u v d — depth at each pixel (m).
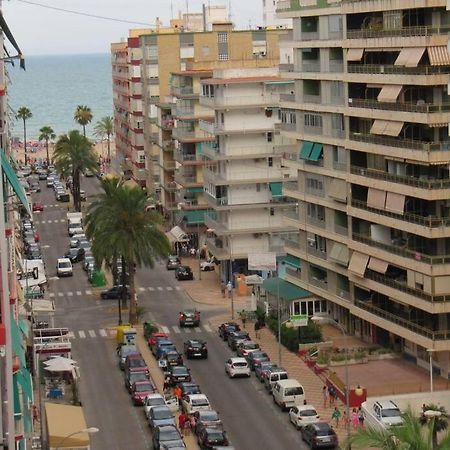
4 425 42.34
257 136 148.50
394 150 100.81
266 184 149.62
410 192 98.25
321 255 121.25
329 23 113.50
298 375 107.19
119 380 108.75
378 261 106.00
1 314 41.00
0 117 55.53
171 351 112.75
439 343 96.50
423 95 98.88
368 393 97.25
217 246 154.50
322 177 118.56
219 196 150.50
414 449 54.16
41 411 81.81
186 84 171.50
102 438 90.44
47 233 199.75
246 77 149.50
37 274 130.62
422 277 97.56
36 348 103.56
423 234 96.31
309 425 86.88
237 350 117.06
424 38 95.25
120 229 128.62
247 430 91.44
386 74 101.25
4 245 42.50
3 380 43.72
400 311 105.44
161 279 159.00
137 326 130.88
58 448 72.81
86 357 118.12
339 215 116.12
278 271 136.00
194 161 171.88
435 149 95.25
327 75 114.44
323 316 122.88
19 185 54.62
